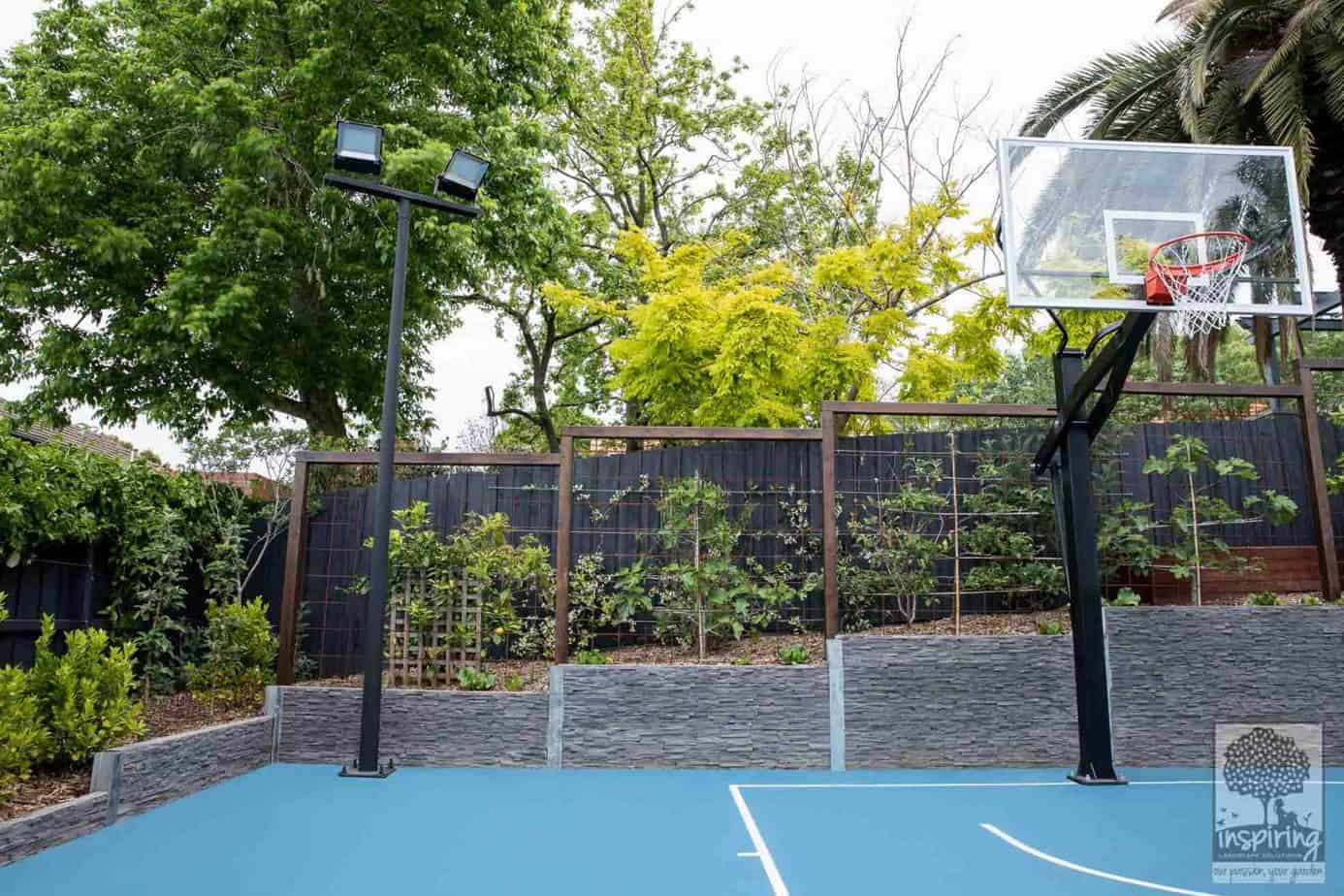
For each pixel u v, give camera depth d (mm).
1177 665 8094
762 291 11500
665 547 8961
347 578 9625
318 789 6762
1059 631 8320
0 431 6855
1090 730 7105
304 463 8602
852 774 7543
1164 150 7238
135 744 6117
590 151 19469
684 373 11781
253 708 8430
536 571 8773
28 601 7219
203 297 11828
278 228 12180
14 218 11445
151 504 8562
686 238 19719
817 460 9742
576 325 19688
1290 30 9539
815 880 4480
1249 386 9133
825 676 7938
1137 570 9117
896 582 8938
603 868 4711
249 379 13773
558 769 7723
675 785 7023
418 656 8320
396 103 12852
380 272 12977
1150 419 10734
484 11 12891
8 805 5246
